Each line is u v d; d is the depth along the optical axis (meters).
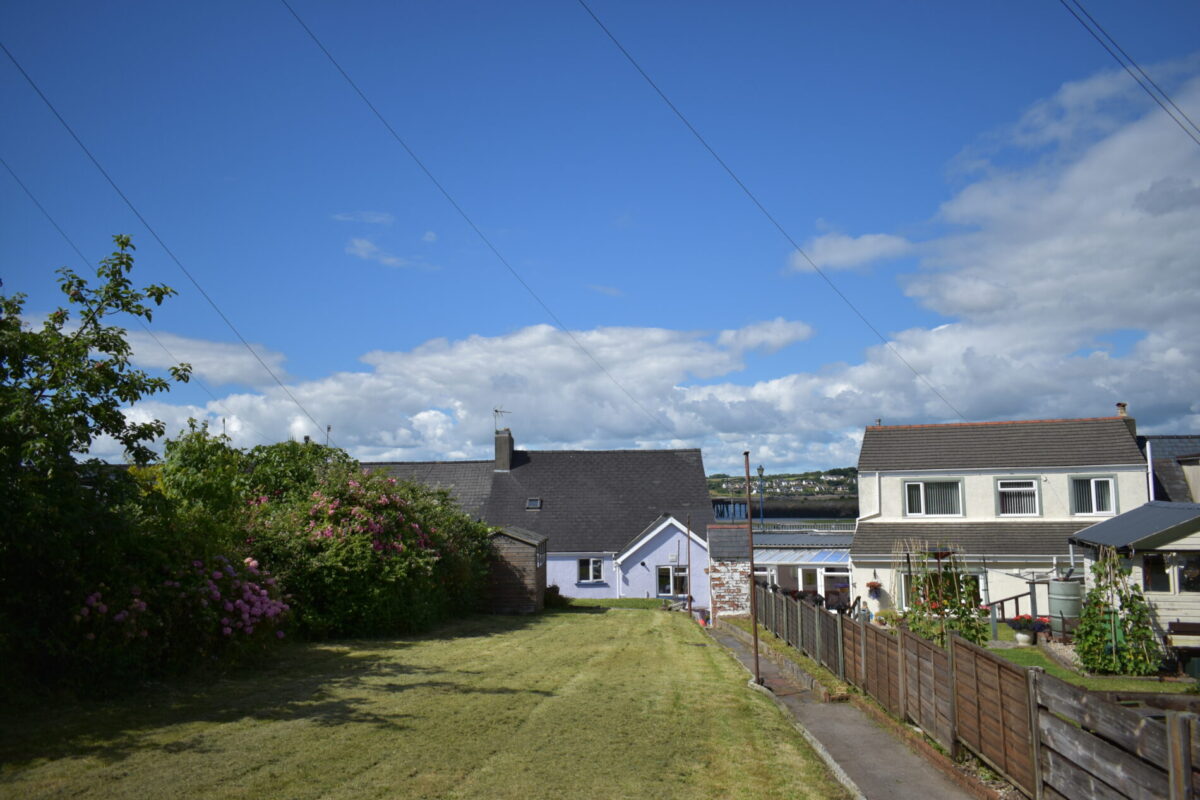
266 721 9.57
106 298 11.55
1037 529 32.22
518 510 50.28
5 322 10.58
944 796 8.03
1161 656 16.25
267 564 17.98
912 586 16.50
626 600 43.97
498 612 30.23
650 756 8.88
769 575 36.62
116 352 11.47
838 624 14.74
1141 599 16.31
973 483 33.69
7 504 9.44
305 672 13.50
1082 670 16.44
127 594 10.79
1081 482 32.91
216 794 6.91
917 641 10.48
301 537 18.83
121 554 11.23
